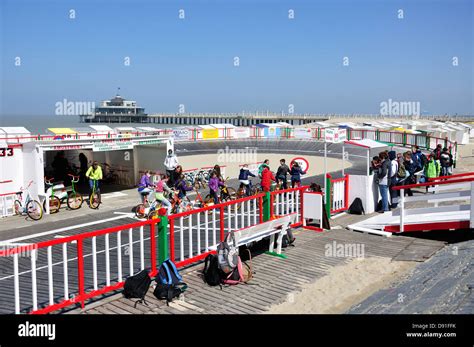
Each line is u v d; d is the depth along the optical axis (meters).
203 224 14.42
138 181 23.61
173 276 8.07
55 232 14.34
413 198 12.37
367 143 14.86
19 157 17.23
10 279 9.53
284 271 9.73
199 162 34.66
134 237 13.27
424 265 9.92
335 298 8.36
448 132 45.06
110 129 22.98
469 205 11.89
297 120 121.06
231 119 131.12
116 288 8.05
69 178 23.42
